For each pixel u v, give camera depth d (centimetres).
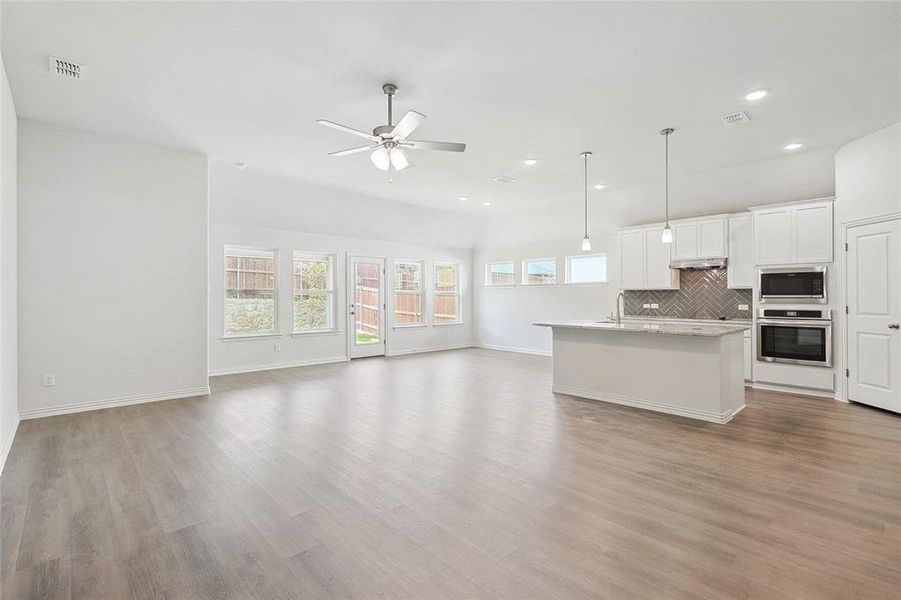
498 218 895
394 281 884
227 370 661
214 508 242
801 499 248
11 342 359
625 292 727
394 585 178
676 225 627
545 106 374
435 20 258
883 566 187
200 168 503
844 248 463
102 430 378
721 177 567
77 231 430
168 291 484
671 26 264
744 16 254
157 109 383
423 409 448
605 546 204
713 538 209
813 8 246
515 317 928
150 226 471
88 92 350
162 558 197
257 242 689
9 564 193
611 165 539
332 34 272
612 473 286
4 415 318
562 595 171
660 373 432
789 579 179
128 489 266
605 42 281
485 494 258
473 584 178
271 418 416
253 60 303
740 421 399
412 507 243
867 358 441
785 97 357
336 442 348
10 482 276
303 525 224
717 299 616
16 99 362
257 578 183
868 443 338
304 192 663
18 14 250
